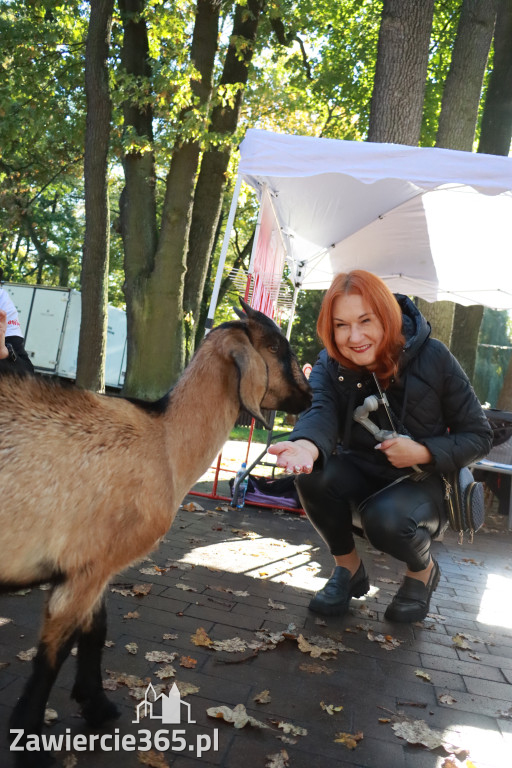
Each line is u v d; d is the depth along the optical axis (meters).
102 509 2.12
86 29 14.24
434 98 16.33
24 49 13.38
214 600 3.97
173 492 2.33
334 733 2.59
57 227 32.44
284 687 2.94
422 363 3.64
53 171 16.52
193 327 12.79
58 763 2.20
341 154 5.02
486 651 3.71
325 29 17.95
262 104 18.78
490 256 7.67
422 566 3.83
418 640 3.74
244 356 2.41
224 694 2.80
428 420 3.68
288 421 21.38
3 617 3.34
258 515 6.72
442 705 2.96
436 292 9.52
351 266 8.90
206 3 11.59
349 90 17.56
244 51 12.91
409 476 3.80
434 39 16.61
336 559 4.12
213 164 12.86
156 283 11.34
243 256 24.11
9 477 1.98
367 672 3.21
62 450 2.09
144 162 11.62
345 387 3.70
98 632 2.41
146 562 4.57
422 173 4.89
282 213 7.25
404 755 2.49
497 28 12.98
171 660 3.05
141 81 11.25
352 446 3.92
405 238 7.68
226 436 2.53
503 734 2.75
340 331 3.47
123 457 2.19
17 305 19.80
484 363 23.34
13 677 2.70
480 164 4.82
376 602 4.35
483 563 6.09
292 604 4.09
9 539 1.97
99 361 11.20
